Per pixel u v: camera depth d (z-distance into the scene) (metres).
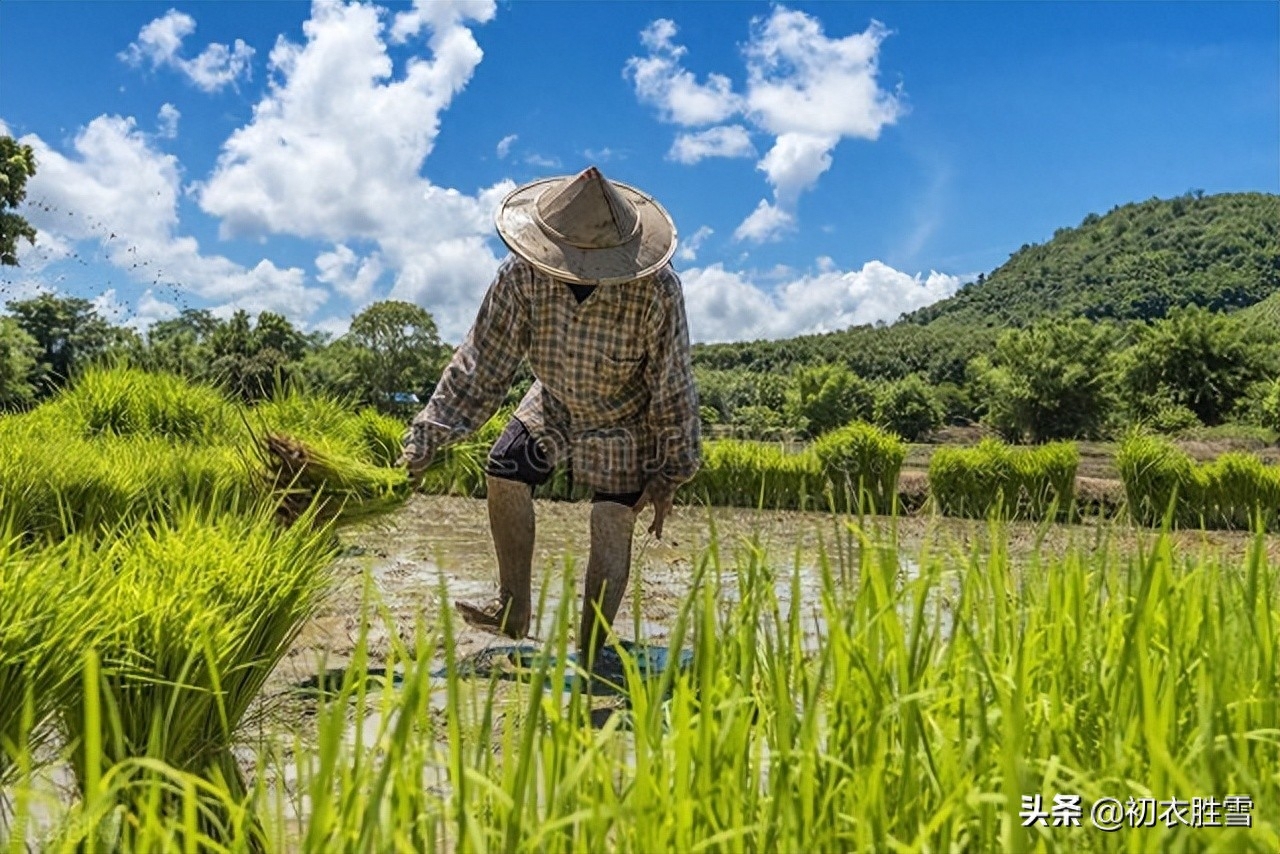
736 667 1.72
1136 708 1.49
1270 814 1.27
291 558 2.77
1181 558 2.52
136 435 6.72
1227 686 1.60
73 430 7.23
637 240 3.91
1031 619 1.90
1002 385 74.81
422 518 8.98
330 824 1.20
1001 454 12.23
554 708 1.34
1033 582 2.25
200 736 2.18
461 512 9.54
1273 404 53.91
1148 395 71.56
